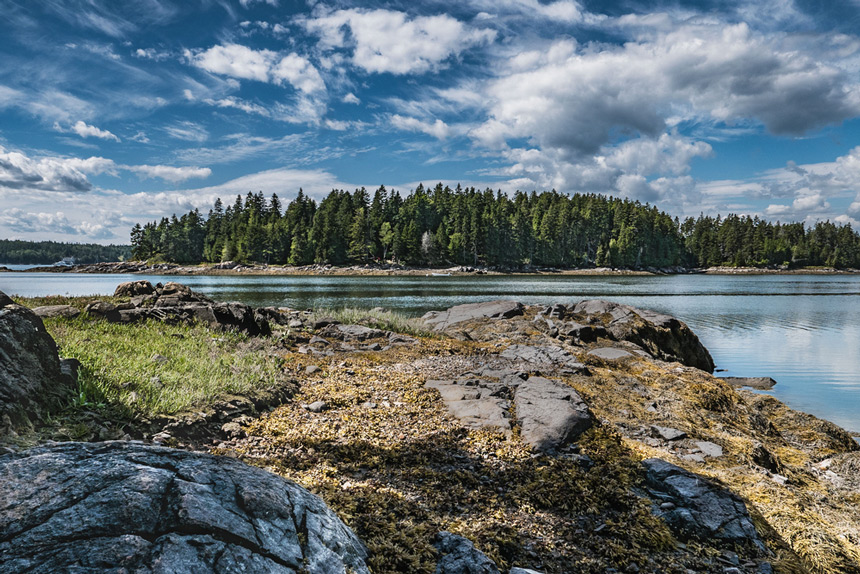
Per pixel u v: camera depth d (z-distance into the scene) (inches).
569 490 222.8
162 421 244.8
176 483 117.5
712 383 490.6
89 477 114.1
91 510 104.0
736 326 1198.3
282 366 411.8
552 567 169.2
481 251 5078.7
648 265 5743.1
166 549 99.0
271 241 4950.8
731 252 6481.3
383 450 256.1
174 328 473.1
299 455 242.1
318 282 3080.7
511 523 194.4
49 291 2031.3
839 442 410.3
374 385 383.6
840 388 617.3
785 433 430.9
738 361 797.9
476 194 6525.6
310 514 132.3
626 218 5723.4
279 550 112.7
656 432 328.5
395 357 501.7
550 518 201.6
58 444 129.2
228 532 108.4
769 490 242.2
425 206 5644.7
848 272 6156.5
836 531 215.8
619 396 406.6
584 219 5777.6
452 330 757.9
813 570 185.8
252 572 103.3
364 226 4835.1
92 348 329.7
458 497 211.0
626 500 215.6
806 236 7170.3
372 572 139.1
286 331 560.1
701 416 387.9
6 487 107.5
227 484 124.1
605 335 719.1
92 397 237.8
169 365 333.4
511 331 734.5
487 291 2322.8
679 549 187.3
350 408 324.8
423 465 243.1
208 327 499.5
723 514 205.9
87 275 4409.5
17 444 176.6
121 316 476.1
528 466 249.0
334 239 4758.9
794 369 733.9
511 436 289.3
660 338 732.0
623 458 261.9
